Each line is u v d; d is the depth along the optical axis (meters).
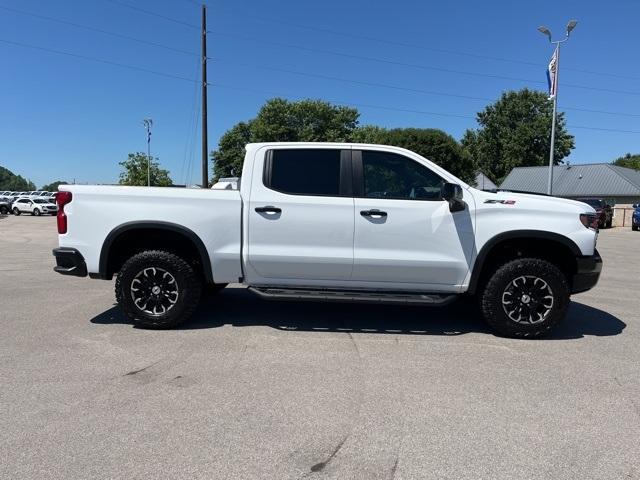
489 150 72.25
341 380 4.33
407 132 46.59
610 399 4.02
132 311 5.71
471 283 5.61
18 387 4.10
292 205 5.58
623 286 9.41
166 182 65.44
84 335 5.54
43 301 7.25
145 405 3.80
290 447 3.23
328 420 3.60
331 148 5.68
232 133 71.50
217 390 4.09
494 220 5.52
